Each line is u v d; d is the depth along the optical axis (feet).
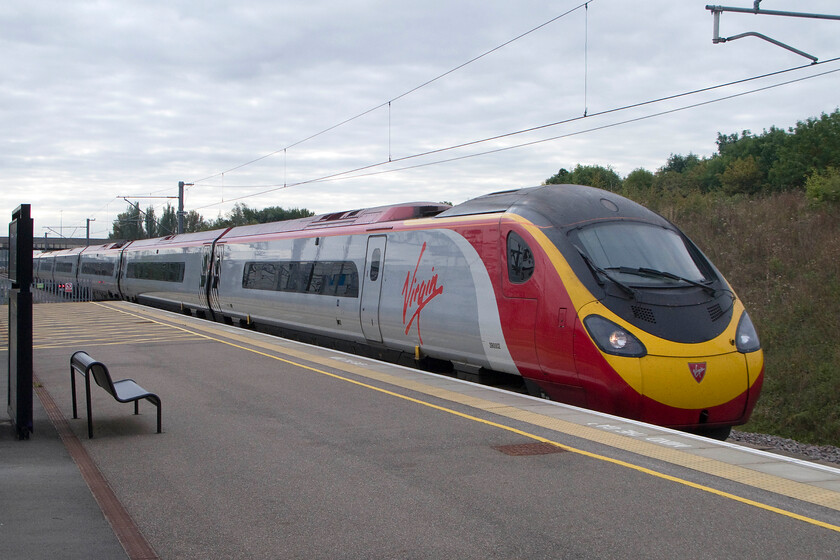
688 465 21.09
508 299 34.37
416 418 27.32
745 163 155.22
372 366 39.93
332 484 19.44
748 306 69.31
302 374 37.35
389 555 14.80
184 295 87.81
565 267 31.68
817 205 82.89
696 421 29.22
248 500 18.17
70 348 48.75
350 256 50.37
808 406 52.65
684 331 29.60
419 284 41.60
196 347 48.52
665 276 31.50
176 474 20.35
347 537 15.75
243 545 15.29
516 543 15.42
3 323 73.67
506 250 34.96
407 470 20.68
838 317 61.98
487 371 38.50
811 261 72.84
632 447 23.06
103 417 27.68
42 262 204.64
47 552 14.55
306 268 57.16
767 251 78.59
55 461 21.63
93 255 144.66
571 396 31.53
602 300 30.27
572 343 30.40
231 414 28.14
